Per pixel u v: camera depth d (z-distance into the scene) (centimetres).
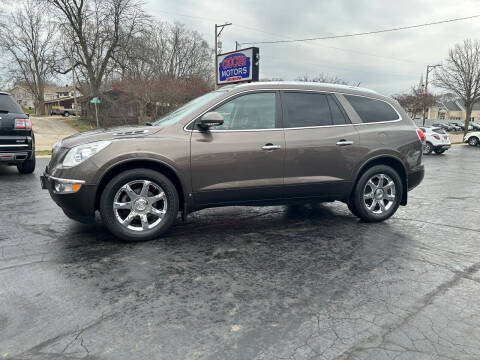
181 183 384
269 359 198
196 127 394
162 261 332
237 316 241
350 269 321
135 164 379
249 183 406
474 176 988
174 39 5425
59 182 361
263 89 424
